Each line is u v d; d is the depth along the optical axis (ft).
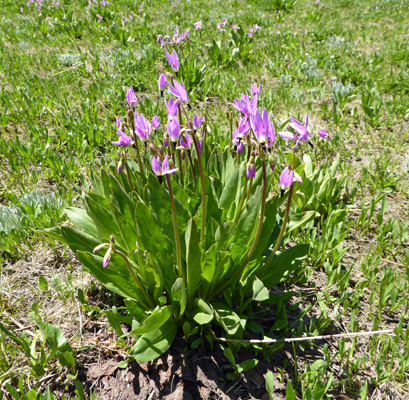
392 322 8.74
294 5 40.73
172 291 6.79
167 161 6.06
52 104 17.13
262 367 7.46
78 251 6.98
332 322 8.59
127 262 6.59
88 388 7.12
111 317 7.25
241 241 7.50
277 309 8.07
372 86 20.20
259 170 9.26
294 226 8.65
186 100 6.66
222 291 8.21
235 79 20.88
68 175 12.62
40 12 33.86
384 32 31.48
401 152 15.37
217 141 14.48
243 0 42.68
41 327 7.31
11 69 20.85
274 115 17.38
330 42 27.63
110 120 16.48
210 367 7.40
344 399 7.13
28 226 10.31
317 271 9.98
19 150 13.33
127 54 22.59
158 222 7.73
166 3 39.40
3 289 8.95
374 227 11.60
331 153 15.06
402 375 7.41
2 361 7.16
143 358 6.62
